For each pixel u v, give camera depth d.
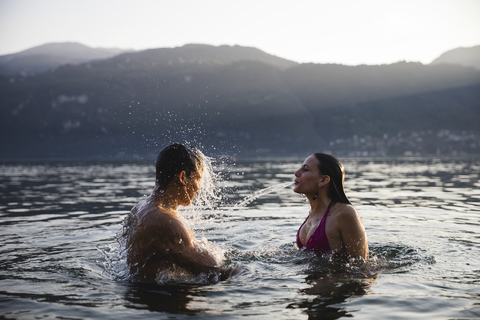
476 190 7.59
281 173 13.55
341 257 2.50
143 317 1.63
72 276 2.22
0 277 2.21
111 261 2.55
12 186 8.98
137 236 2.12
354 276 2.22
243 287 2.01
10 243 3.14
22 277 2.21
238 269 2.26
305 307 1.75
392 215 4.61
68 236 3.43
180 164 2.18
